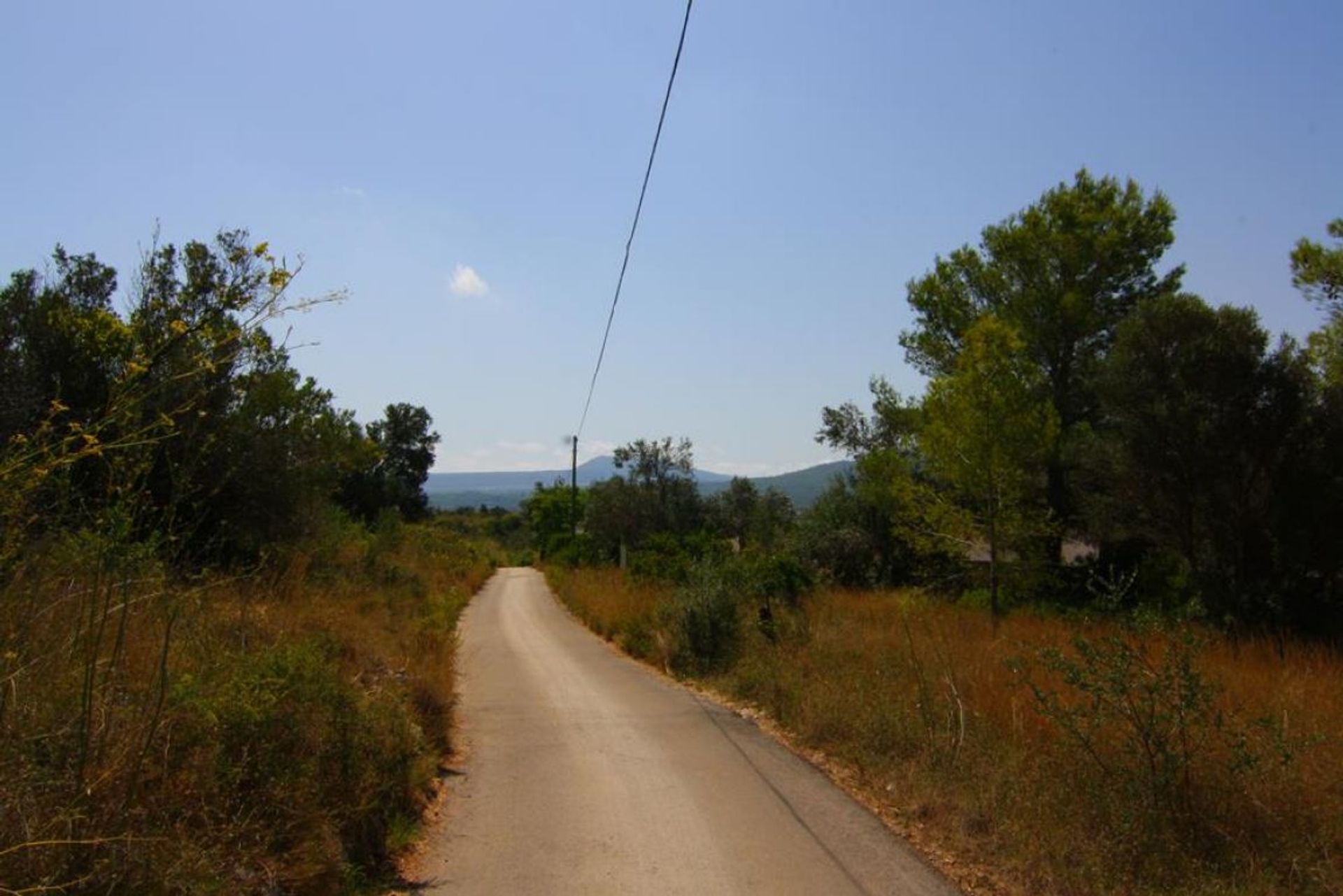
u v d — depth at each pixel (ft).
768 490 163.84
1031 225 80.89
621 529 148.15
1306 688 29.53
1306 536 60.13
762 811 20.22
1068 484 81.20
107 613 13.41
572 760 25.12
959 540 62.59
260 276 13.26
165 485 30.71
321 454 49.83
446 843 18.10
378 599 52.80
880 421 104.63
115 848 10.73
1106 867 15.93
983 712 25.08
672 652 44.62
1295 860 15.31
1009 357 61.72
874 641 41.73
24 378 27.17
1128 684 18.70
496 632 64.23
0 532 11.95
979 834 18.19
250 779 14.58
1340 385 61.16
